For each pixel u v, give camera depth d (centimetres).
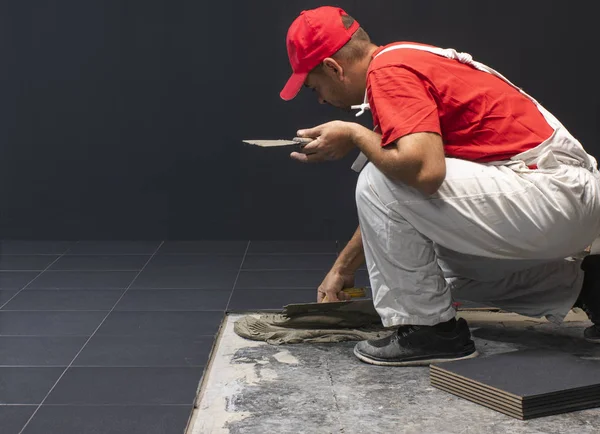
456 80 244
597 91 461
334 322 289
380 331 288
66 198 476
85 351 285
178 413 229
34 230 479
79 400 240
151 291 368
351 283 297
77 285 378
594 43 457
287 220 479
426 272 249
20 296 359
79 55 463
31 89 466
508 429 207
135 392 245
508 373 229
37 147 471
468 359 242
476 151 245
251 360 263
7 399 241
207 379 251
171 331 308
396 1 456
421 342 254
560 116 464
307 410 222
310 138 244
